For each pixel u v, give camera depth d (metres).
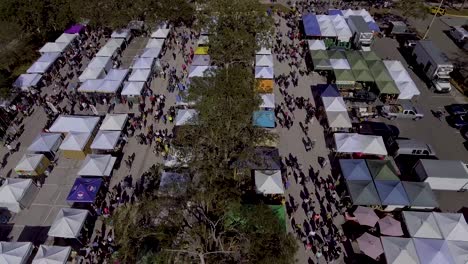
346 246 28.08
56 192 32.97
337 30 53.59
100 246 28.14
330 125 37.31
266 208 19.02
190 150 23.08
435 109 41.94
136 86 42.91
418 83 46.22
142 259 16.50
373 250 26.05
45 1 52.88
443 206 31.08
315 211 30.66
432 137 38.09
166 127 39.41
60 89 45.38
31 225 30.36
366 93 42.28
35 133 39.28
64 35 52.94
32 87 44.69
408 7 56.62
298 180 33.38
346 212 29.94
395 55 52.00
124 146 37.25
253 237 16.84
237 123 24.95
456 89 45.03
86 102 43.12
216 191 18.95
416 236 26.70
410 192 29.78
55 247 26.61
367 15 57.72
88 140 36.28
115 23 52.69
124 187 33.03
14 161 36.06
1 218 30.70
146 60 47.22
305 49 52.84
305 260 27.12
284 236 17.41
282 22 60.06
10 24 47.94
